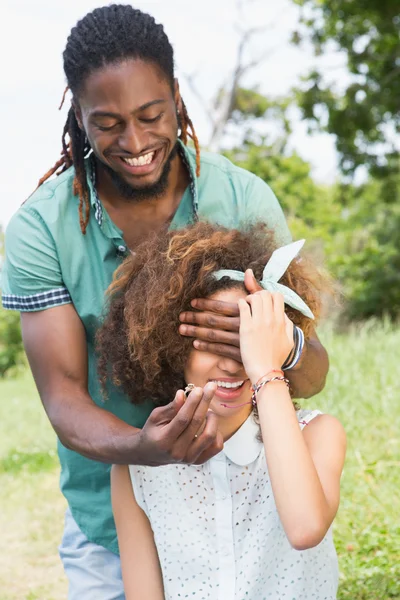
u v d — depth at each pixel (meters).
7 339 20.84
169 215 3.08
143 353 2.63
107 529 3.09
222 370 2.56
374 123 18.52
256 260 2.73
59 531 6.16
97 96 2.71
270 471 2.30
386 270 22.81
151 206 3.04
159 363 2.64
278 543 2.58
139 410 3.05
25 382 14.45
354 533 4.59
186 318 2.57
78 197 3.03
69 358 2.99
